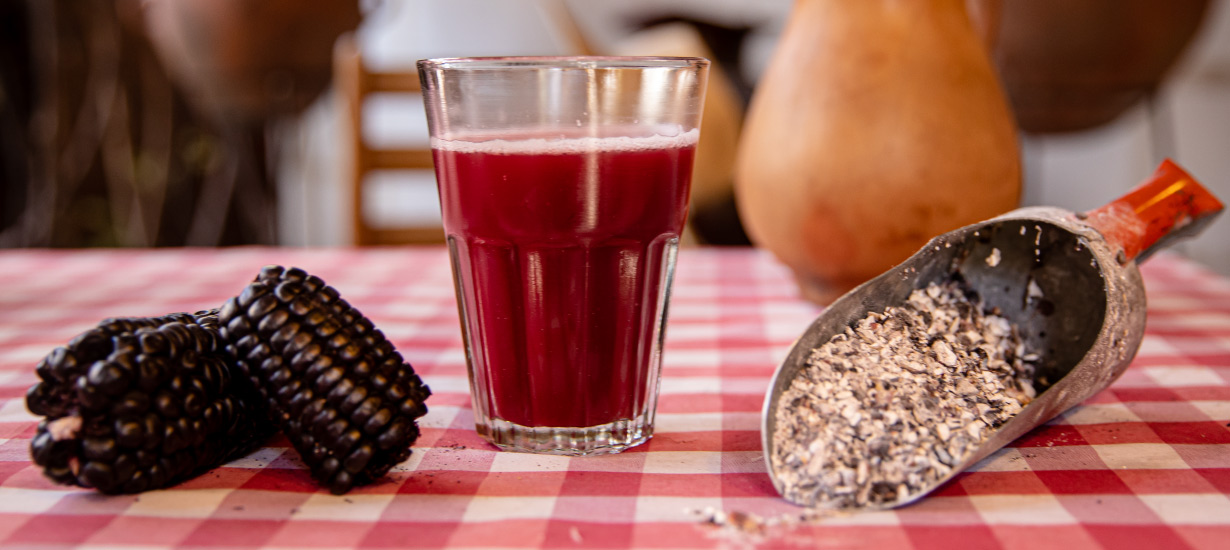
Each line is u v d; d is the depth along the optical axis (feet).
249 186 5.90
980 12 2.03
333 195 6.84
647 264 1.39
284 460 1.38
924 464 1.27
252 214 5.97
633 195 1.35
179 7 3.72
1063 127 3.77
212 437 1.31
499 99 1.33
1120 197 1.47
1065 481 1.31
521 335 1.38
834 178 1.77
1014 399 1.39
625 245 1.37
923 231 1.77
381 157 3.28
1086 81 3.55
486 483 1.32
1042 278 1.47
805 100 1.80
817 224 1.81
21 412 1.54
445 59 1.35
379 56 6.69
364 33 4.82
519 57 1.32
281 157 6.16
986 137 1.77
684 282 2.31
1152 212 1.44
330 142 6.74
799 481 1.27
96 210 5.59
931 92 1.75
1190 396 1.56
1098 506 1.25
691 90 1.40
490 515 1.24
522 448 1.41
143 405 1.25
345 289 2.24
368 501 1.28
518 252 1.37
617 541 1.19
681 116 1.39
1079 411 1.51
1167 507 1.25
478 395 1.44
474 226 1.37
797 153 1.80
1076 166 5.98
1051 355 1.44
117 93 5.44
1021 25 3.43
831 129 1.77
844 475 1.26
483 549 1.18
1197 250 5.77
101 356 1.25
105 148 5.53
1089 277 1.44
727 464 1.37
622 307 1.38
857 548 1.18
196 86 4.12
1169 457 1.37
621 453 1.41
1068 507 1.25
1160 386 1.60
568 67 1.32
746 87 4.59
